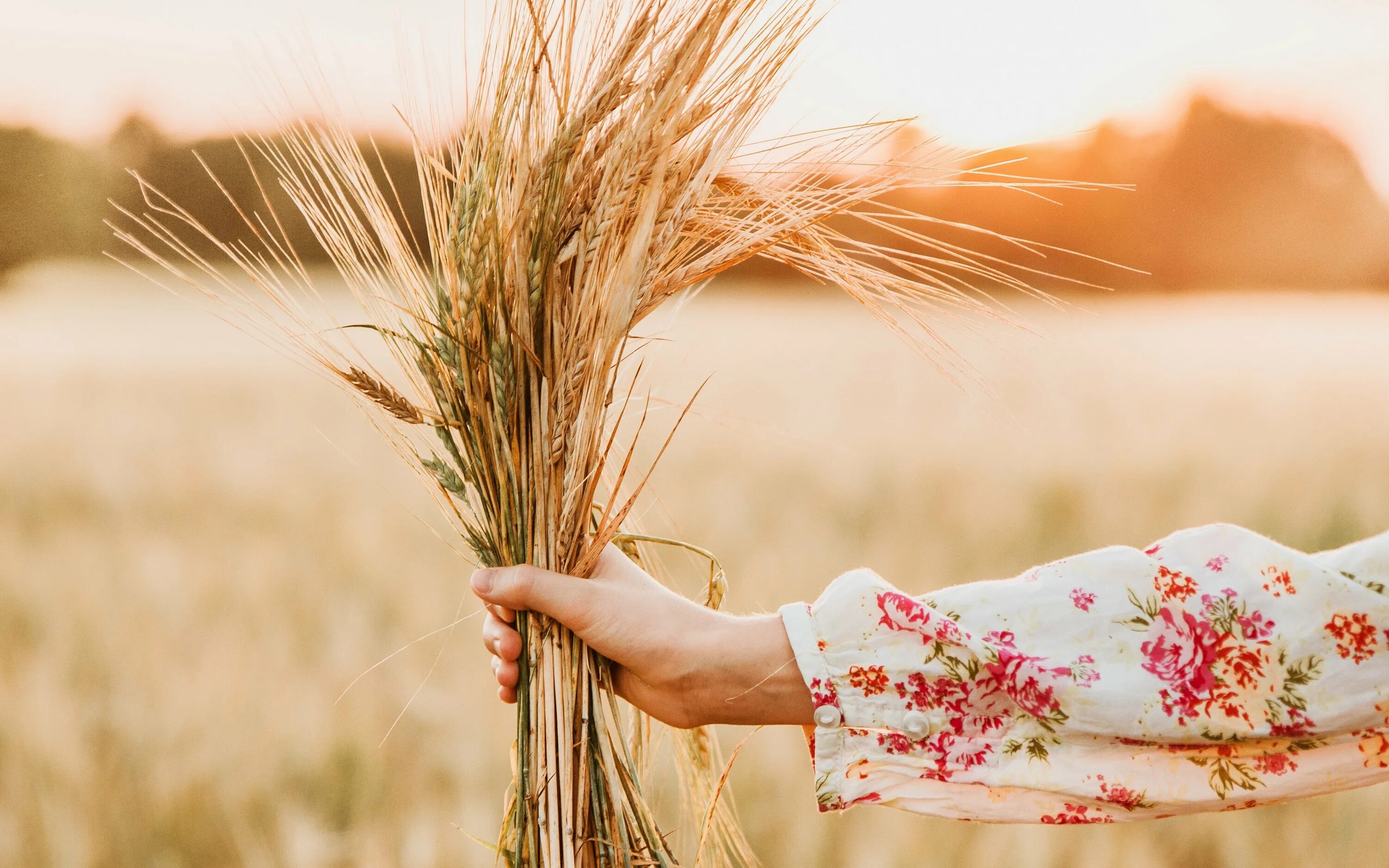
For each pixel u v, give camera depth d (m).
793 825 2.71
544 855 1.09
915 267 1.00
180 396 12.17
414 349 1.10
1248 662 1.03
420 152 1.05
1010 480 7.14
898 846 2.57
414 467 1.15
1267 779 1.04
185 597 4.48
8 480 7.49
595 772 1.13
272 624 4.18
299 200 1.03
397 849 2.67
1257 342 21.48
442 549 5.27
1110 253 33.28
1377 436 8.86
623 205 0.99
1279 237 40.28
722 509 5.94
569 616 1.10
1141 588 1.07
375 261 1.06
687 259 1.09
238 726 3.24
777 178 1.03
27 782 2.95
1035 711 1.05
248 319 1.00
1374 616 1.00
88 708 3.36
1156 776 1.04
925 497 6.65
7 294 29.27
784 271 36.03
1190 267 39.62
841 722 1.10
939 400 11.20
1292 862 2.57
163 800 2.89
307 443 8.89
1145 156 39.91
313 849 2.63
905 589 4.57
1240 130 40.69
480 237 1.02
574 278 1.07
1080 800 1.07
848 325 23.23
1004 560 5.44
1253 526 5.99
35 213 30.03
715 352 15.88
